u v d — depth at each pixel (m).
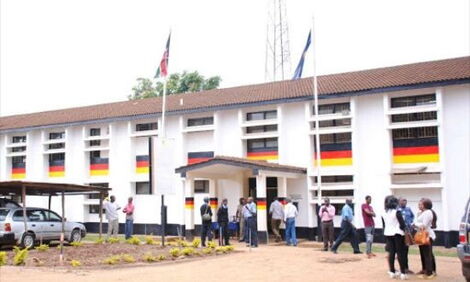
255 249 18.44
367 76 24.06
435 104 20.88
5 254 14.67
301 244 20.73
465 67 21.31
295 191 23.41
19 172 32.12
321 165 23.06
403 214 12.34
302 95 22.92
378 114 21.98
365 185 21.95
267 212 24.19
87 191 20.81
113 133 28.53
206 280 11.55
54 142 30.34
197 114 26.30
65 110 33.81
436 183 20.41
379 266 13.68
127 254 16.09
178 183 26.42
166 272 12.83
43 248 17.48
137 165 28.00
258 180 20.94
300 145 23.53
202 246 18.72
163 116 23.58
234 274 12.43
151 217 27.39
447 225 19.91
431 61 24.42
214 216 24.08
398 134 21.78
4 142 32.34
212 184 24.47
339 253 17.05
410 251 17.70
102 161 29.19
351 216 17.08
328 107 23.33
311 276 12.04
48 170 31.03
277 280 11.50
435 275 11.79
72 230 20.89
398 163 21.62
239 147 24.91
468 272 10.00
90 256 15.89
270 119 24.23
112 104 32.53
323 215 18.19
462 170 20.12
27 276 12.13
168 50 23.53
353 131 22.08
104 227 28.91
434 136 21.02
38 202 30.56
